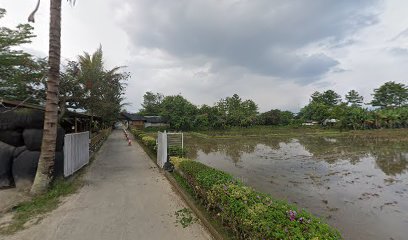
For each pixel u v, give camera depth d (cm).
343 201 789
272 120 6212
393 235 552
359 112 5369
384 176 1174
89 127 1850
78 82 1107
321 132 5153
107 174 971
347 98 7719
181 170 823
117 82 1422
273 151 2225
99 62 1590
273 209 351
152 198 668
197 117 5234
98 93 1234
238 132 5012
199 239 435
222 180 511
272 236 281
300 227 288
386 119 5475
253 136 4469
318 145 2809
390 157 1822
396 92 6938
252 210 347
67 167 864
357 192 894
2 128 758
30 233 455
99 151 1712
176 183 775
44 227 481
